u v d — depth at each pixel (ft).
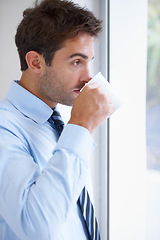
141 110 5.10
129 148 5.07
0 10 4.53
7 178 2.34
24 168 2.39
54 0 2.82
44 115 3.00
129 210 5.15
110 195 4.94
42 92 2.92
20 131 2.79
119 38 4.78
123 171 5.07
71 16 2.69
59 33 2.63
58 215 2.21
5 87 4.60
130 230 5.19
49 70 2.77
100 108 2.54
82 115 2.50
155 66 6.48
